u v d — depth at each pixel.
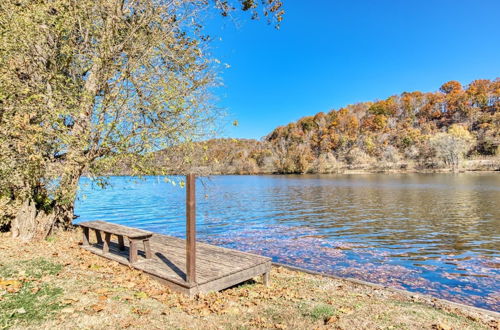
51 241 9.32
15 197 9.76
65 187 8.46
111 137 8.26
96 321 4.35
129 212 25.08
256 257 7.30
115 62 8.97
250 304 5.72
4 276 5.74
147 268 6.66
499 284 9.27
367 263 11.32
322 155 122.75
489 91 168.50
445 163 98.06
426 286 9.13
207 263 6.89
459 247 13.48
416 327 5.05
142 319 4.57
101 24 9.09
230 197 36.47
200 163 9.72
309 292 6.96
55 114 7.43
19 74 8.41
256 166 122.62
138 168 8.70
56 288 5.38
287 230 17.55
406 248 13.41
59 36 8.63
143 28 9.34
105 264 7.26
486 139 114.25
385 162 114.44
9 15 7.54
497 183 48.75
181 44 10.01
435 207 25.36
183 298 5.59
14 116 7.57
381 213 23.00
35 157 7.45
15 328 3.94
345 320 5.14
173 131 8.56
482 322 5.74
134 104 8.52
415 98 192.50
